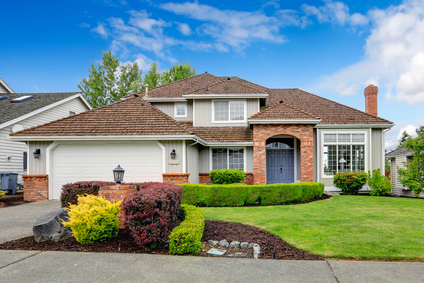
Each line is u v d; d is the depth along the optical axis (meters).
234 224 6.59
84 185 7.69
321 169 14.36
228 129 14.85
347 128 14.47
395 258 4.26
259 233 5.75
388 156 21.45
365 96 17.41
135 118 11.95
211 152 14.56
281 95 18.02
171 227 5.18
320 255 4.43
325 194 13.02
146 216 4.60
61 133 10.84
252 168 14.39
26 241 5.16
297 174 15.19
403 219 7.05
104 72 34.47
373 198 11.67
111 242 5.10
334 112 15.32
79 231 4.97
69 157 11.16
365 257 4.30
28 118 15.84
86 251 4.62
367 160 14.38
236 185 10.00
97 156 11.20
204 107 15.30
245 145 13.85
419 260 4.20
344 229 6.00
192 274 3.63
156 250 4.68
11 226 6.40
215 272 3.70
